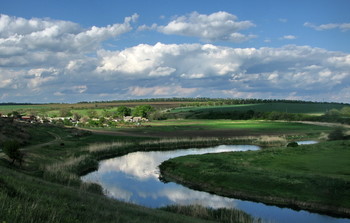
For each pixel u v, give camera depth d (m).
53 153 64.88
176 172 54.34
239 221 29.81
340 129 106.81
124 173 55.44
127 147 84.38
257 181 44.50
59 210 14.84
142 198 39.81
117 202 26.67
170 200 39.50
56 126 127.56
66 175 42.84
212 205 37.66
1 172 25.36
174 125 164.25
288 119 186.75
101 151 75.12
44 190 20.81
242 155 65.38
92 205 19.95
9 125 84.25
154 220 20.06
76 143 84.94
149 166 62.59
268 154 65.25
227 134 120.31
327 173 46.44
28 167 46.44
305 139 108.38
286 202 38.56
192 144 96.94
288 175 45.28
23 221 11.83
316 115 190.25
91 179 49.62
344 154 61.97
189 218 26.17
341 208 35.41
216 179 47.69
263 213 35.06
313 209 36.34
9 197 14.64
